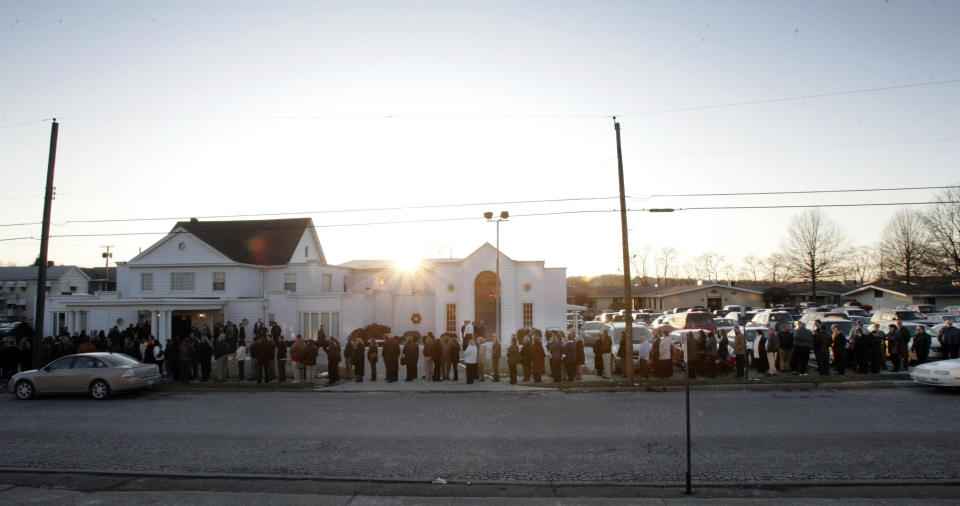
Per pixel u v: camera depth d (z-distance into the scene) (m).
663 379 20.95
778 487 9.07
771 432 12.61
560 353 21.08
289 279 42.34
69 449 12.20
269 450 11.89
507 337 37.19
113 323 36.56
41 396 19.73
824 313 39.75
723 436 12.34
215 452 11.79
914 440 11.76
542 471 10.11
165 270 40.34
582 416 14.84
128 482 9.91
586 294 98.00
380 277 44.88
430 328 40.38
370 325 37.84
